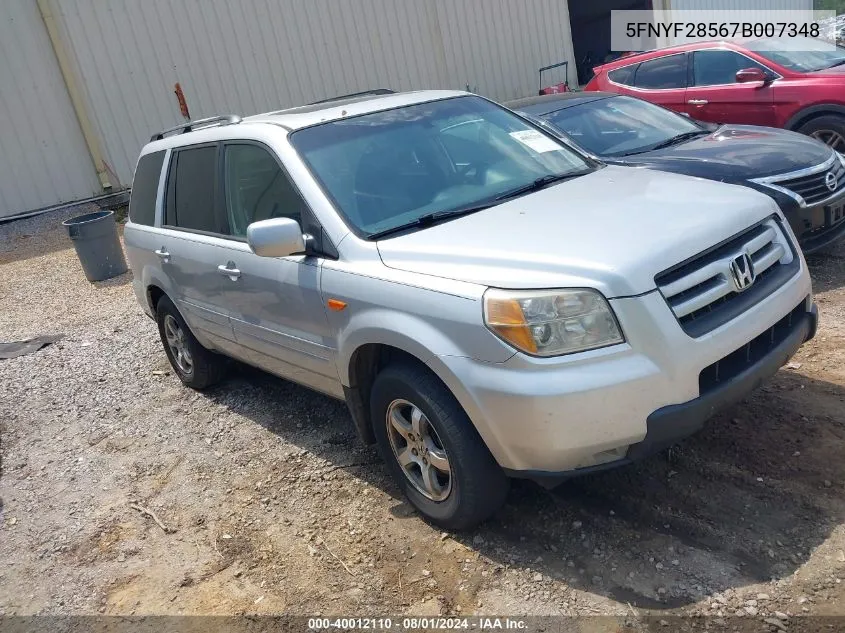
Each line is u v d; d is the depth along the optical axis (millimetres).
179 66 12617
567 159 4344
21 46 11398
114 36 12016
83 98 11914
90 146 12078
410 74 15461
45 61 11586
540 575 3100
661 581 2936
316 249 3670
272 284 3939
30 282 9703
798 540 3010
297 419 4922
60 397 6035
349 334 3459
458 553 3334
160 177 5227
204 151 4672
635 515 3334
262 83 13469
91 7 11766
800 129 7953
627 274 2814
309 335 3818
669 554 3066
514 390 2824
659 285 2865
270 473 4312
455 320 2984
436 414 3158
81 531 4098
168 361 6414
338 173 3811
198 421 5172
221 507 4070
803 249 5566
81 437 5258
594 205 3457
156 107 12531
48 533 4145
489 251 3096
